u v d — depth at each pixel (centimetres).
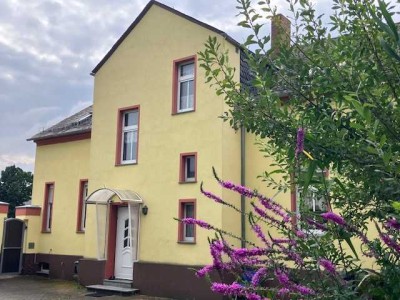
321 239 235
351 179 264
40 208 1788
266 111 269
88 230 1480
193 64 1323
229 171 1221
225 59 321
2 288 1419
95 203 1405
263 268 216
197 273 228
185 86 1342
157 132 1354
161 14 1407
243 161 1262
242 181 1248
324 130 241
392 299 208
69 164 1738
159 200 1312
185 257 1221
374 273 216
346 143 226
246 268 225
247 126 287
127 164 1406
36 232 1767
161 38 1395
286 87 273
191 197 1242
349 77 249
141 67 1432
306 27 298
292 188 320
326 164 229
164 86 1364
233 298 219
